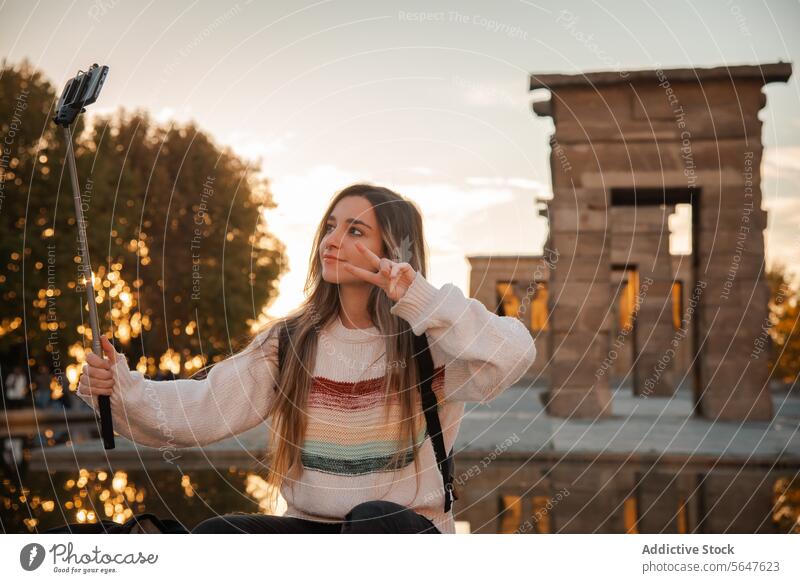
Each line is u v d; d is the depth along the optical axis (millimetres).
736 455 10750
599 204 16938
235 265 21250
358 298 2795
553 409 16766
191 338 20922
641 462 10688
